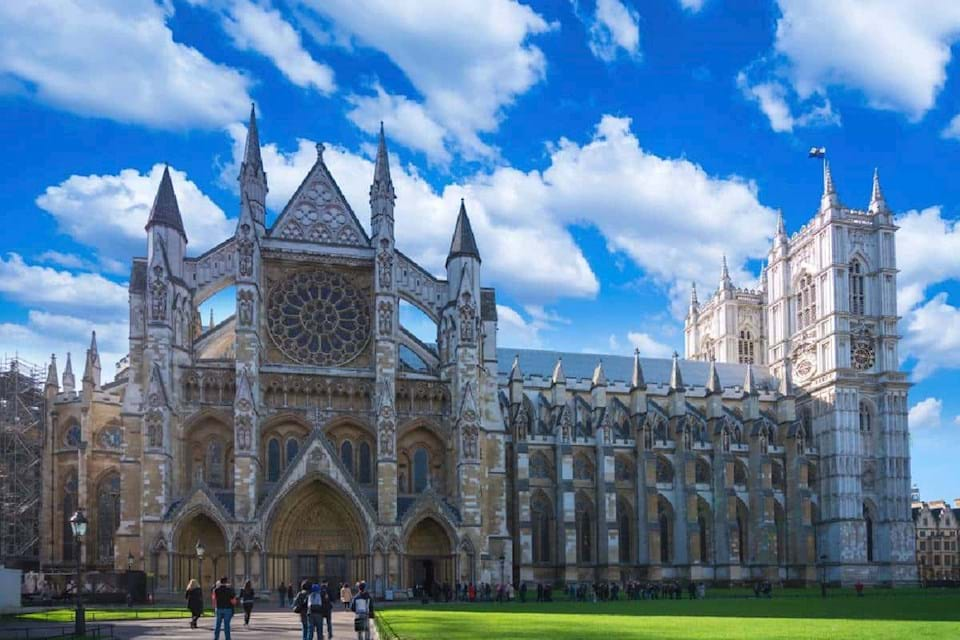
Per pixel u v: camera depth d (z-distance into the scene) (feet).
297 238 308.19
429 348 326.03
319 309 307.99
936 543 654.12
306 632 131.54
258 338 290.76
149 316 278.87
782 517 454.40
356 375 299.17
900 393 472.03
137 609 227.40
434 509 286.25
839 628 149.18
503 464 311.27
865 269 485.15
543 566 402.72
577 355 482.28
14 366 340.59
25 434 344.90
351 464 296.30
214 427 288.92
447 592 280.31
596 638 132.05
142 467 270.26
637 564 417.49
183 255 298.15
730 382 502.38
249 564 268.00
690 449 432.66
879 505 463.01
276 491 274.36
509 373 442.91
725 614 198.90
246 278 287.48
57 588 284.82
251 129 309.22
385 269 303.27
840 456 455.22
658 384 465.06
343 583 269.44
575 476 419.54
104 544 335.88
